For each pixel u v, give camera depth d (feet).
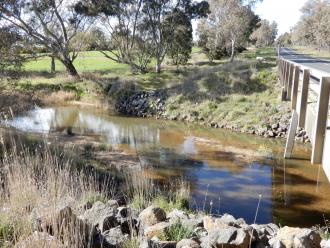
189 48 117.39
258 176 38.55
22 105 66.54
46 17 100.27
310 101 30.63
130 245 11.42
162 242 12.30
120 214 14.53
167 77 97.25
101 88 90.17
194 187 34.55
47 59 158.61
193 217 17.43
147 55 110.01
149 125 66.95
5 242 9.82
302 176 38.65
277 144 52.85
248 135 58.95
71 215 11.39
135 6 106.11
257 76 73.97
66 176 17.78
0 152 27.17
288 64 46.14
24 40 68.18
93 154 42.45
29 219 10.98
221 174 38.96
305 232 13.79
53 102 85.40
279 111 62.34
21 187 13.32
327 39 171.63
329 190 34.68
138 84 89.56
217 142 54.24
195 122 68.90
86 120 69.77
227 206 30.42
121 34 107.86
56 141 44.42
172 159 44.27
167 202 26.25
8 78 59.06
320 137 18.04
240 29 132.87
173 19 107.45
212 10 131.54
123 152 45.96
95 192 21.58
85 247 10.91
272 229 17.21
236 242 12.51
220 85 75.92
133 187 28.94
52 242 9.79
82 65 129.49
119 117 74.13
